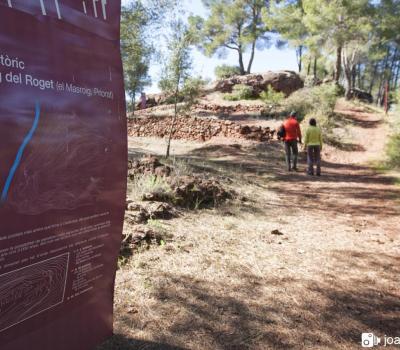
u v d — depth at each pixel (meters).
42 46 1.72
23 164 1.66
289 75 26.25
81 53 1.95
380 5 25.05
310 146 10.37
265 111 19.84
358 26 22.28
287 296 3.28
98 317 2.31
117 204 2.29
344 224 5.68
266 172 10.50
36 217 1.75
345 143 15.67
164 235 4.34
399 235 5.17
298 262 4.05
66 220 1.92
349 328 2.85
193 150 14.79
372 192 8.21
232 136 16.38
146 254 3.83
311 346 2.60
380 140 16.06
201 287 3.31
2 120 1.56
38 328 1.88
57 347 2.01
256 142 15.48
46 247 1.82
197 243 4.31
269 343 2.61
